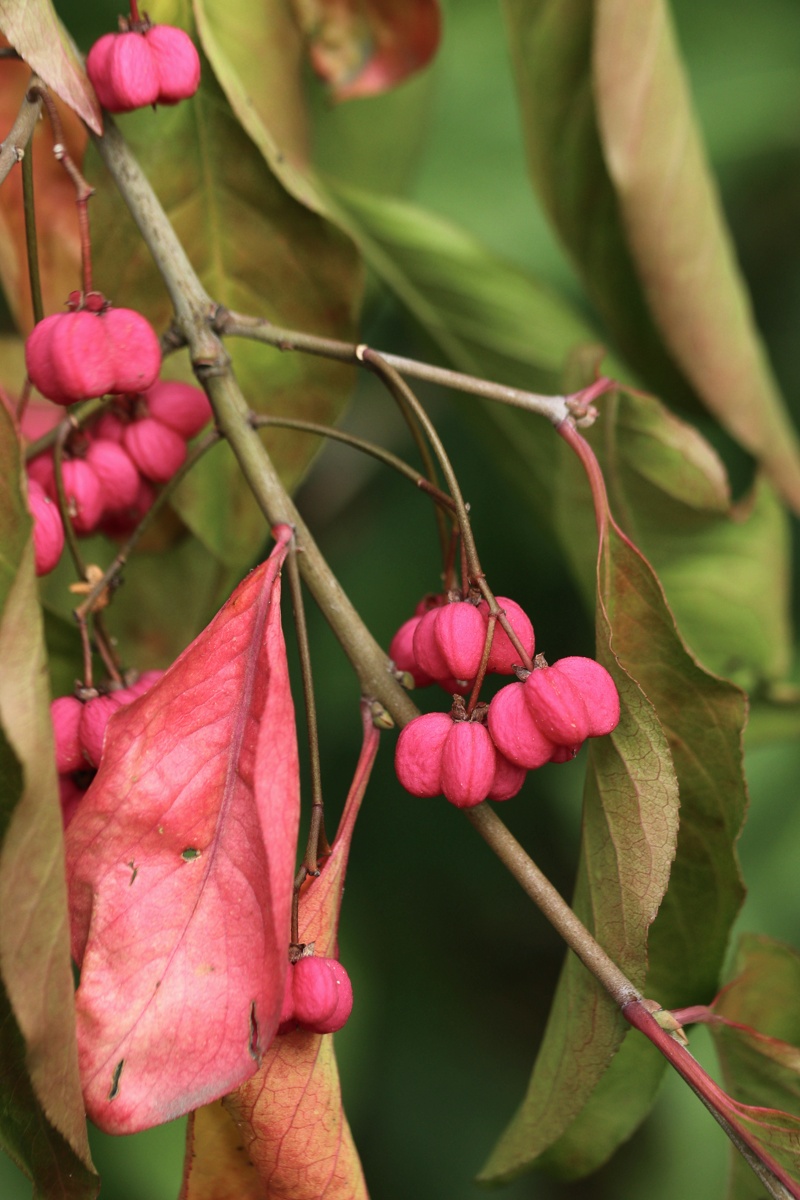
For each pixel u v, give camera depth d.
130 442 0.52
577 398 0.49
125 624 0.56
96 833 0.46
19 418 0.48
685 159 0.54
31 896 0.44
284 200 0.52
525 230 0.69
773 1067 0.49
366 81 0.56
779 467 0.56
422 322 0.59
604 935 0.47
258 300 0.53
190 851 0.46
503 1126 0.78
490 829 0.47
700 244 0.54
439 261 0.57
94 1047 0.45
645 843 0.47
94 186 0.52
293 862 0.45
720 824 0.49
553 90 0.54
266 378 0.54
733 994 0.50
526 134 0.55
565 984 0.48
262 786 0.45
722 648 0.58
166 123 0.52
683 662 0.48
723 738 0.48
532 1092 0.49
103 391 0.48
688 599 0.58
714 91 0.70
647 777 0.47
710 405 0.55
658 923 0.50
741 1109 0.46
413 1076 0.79
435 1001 0.79
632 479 0.54
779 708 0.59
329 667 0.70
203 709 0.46
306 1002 0.46
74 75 0.49
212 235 0.53
